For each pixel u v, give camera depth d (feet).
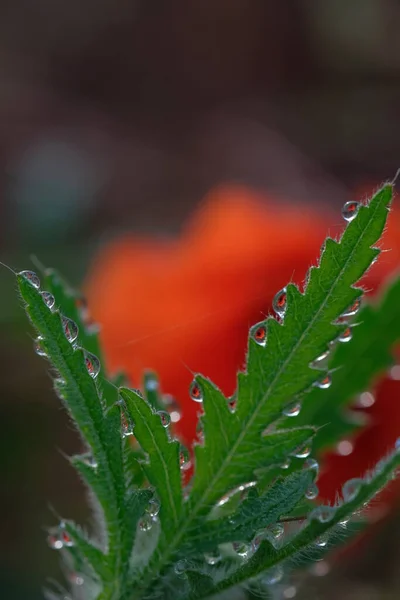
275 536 0.93
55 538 1.07
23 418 2.23
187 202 4.60
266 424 0.95
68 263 2.96
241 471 0.95
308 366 0.95
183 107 6.08
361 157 4.33
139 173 4.93
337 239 0.95
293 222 1.70
